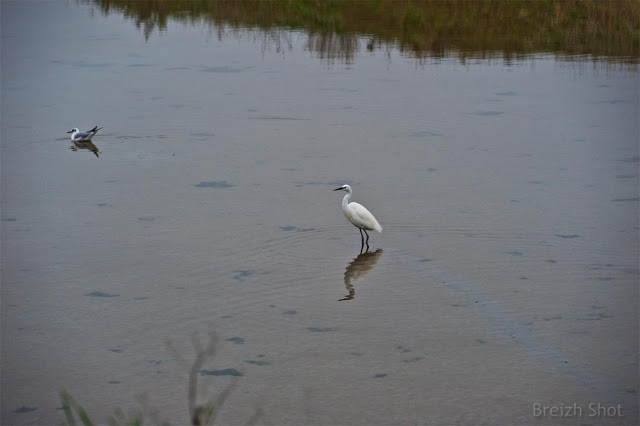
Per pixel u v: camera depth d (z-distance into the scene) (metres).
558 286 13.15
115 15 46.25
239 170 19.98
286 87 29.06
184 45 37.28
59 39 39.16
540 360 10.80
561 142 21.95
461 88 28.30
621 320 11.91
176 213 16.95
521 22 38.09
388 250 14.85
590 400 9.80
